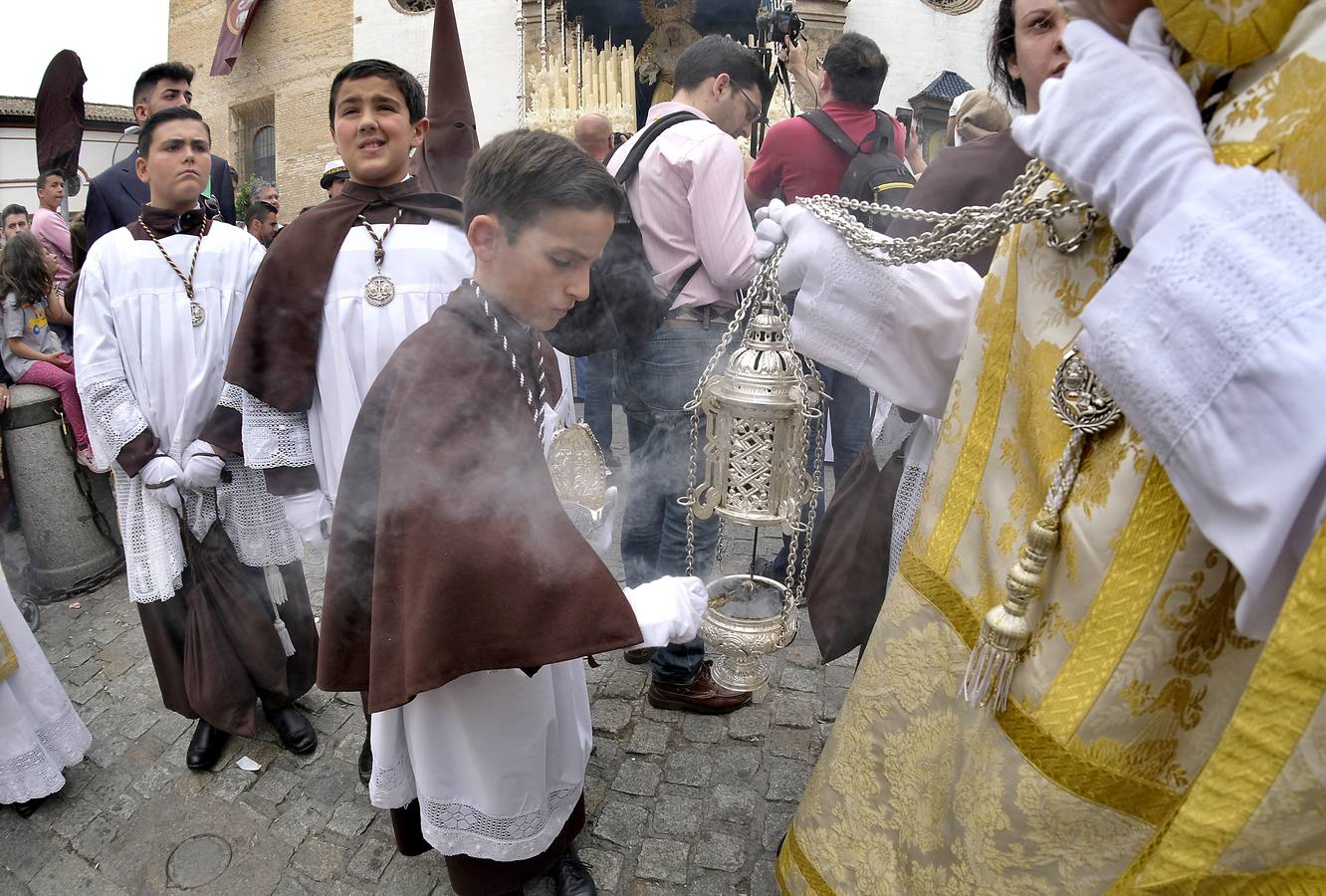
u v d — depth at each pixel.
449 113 1.92
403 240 1.65
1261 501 0.51
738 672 1.12
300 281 1.61
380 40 8.38
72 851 1.77
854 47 2.10
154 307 1.81
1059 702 0.71
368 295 1.62
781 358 1.01
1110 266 0.71
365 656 1.26
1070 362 0.70
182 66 3.11
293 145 9.20
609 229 1.12
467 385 1.10
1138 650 0.66
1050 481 0.74
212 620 1.90
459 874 1.42
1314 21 0.57
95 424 1.81
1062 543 0.72
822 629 1.46
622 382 2.09
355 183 1.68
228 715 1.92
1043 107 0.66
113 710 2.25
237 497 1.88
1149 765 0.69
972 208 0.85
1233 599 0.64
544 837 1.41
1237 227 0.53
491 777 1.30
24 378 2.80
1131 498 0.66
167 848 1.77
